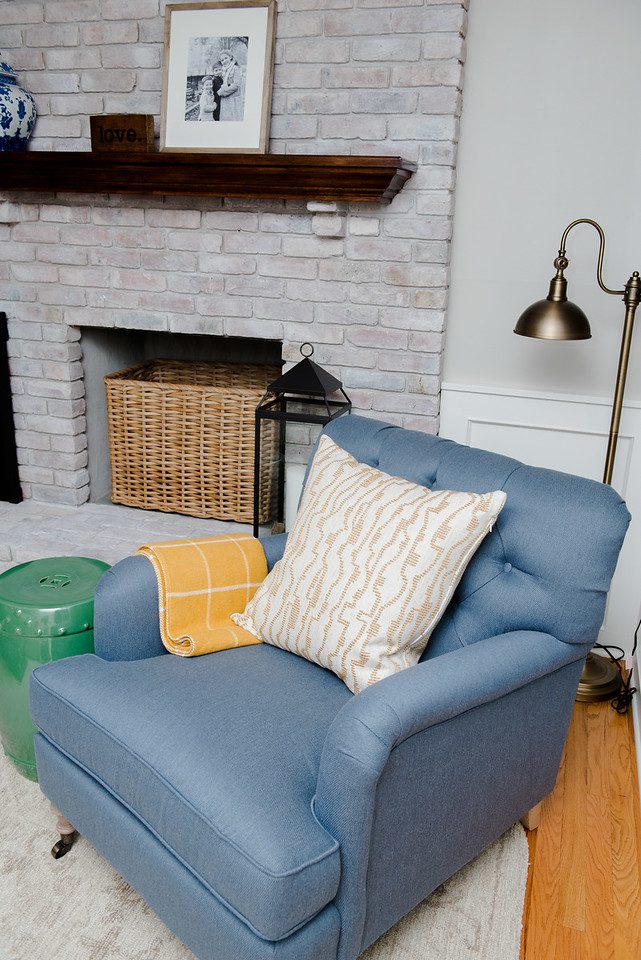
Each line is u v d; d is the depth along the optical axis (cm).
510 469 163
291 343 249
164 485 286
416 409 243
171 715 139
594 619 151
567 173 221
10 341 280
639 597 243
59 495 294
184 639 167
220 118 236
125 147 240
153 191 239
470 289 237
